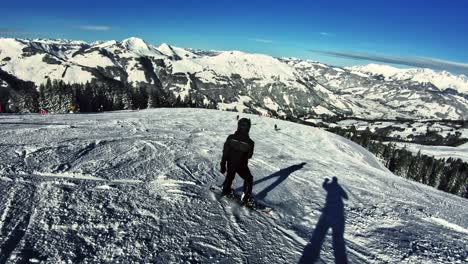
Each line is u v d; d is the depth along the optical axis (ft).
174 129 70.64
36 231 15.96
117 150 38.11
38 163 28.12
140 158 34.83
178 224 18.84
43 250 14.48
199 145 51.03
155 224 18.37
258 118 155.02
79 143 39.83
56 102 241.35
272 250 17.84
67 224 17.01
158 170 30.27
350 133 372.99
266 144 70.59
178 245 16.53
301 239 19.90
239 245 17.66
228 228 19.43
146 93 330.75
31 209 18.25
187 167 33.22
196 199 23.15
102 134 51.42
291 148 70.69
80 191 21.86
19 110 242.58
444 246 21.88
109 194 21.97
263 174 37.32
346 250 19.31
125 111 141.28
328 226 22.79
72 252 14.62
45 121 68.59
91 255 14.60
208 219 20.18
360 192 35.17
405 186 45.65
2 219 16.65
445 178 271.69
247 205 22.95
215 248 16.89
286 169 42.70
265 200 26.66
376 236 22.00
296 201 27.76
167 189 24.72
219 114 142.92
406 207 31.65
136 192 23.13
